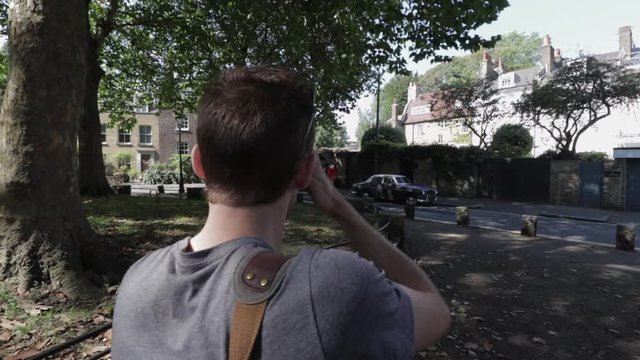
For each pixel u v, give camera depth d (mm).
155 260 1022
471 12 9156
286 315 817
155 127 46438
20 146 4770
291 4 11922
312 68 13906
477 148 26531
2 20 14867
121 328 956
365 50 11586
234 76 1014
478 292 6633
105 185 15633
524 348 4875
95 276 4918
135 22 16109
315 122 1075
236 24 14148
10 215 4703
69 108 5090
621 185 20297
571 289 6910
